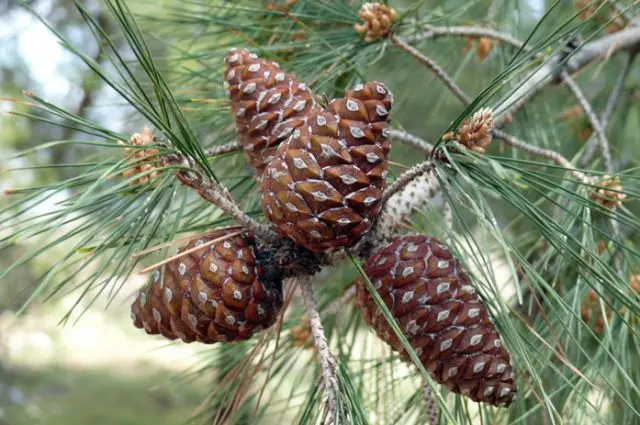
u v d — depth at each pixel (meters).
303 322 0.68
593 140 0.78
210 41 0.77
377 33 0.68
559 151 0.85
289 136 0.56
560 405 0.65
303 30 0.71
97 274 0.52
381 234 0.59
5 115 1.67
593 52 0.77
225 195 0.56
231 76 0.58
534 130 0.83
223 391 0.67
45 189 0.51
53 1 1.71
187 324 0.56
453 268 0.57
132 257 0.52
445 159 0.55
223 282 0.56
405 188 0.60
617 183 0.63
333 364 0.54
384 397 0.66
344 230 0.54
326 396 0.53
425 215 0.65
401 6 0.92
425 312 0.56
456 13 0.73
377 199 0.54
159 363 2.57
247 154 0.58
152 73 0.53
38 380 2.39
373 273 0.57
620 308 0.63
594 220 0.64
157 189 0.53
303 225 0.54
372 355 0.69
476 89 0.97
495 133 0.66
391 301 0.56
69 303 1.90
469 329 0.56
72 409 2.28
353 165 0.54
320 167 0.54
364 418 0.53
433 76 0.90
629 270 0.64
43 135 1.75
